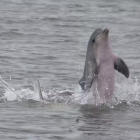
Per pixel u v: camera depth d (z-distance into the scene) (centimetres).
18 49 6638
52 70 5669
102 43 4475
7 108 4206
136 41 7325
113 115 4062
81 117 3969
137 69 5731
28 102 4450
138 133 3559
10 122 3753
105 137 3462
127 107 4356
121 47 6919
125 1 11262
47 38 7412
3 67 5728
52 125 3709
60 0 11019
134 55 6431
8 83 5119
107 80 4500
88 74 4566
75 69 5731
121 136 3488
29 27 8106
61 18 8944
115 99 4547
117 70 4550
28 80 5256
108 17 9262
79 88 4659
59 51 6612
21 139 3372
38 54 6397
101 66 4494
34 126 3669
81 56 6366
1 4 10181
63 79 5309
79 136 3472
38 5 10231
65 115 4019
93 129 3641
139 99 4559
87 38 7481
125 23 8762
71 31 7969
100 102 4472
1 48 6662
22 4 10281
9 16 8925
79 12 9638
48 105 4353
